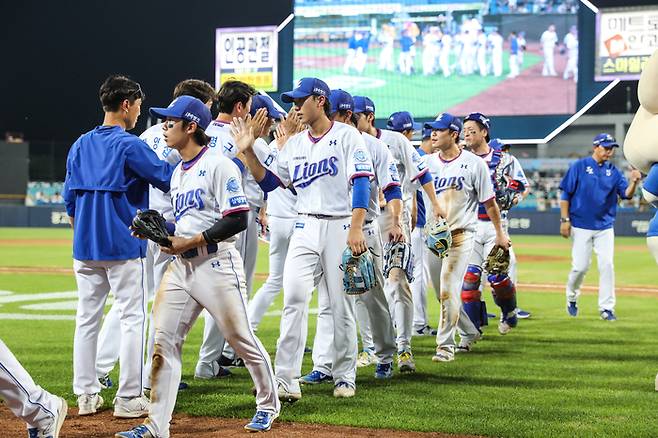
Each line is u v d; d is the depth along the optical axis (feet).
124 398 16.51
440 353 23.25
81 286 16.80
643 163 19.21
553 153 127.54
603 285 32.73
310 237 17.61
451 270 23.04
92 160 16.60
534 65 78.79
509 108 79.71
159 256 19.31
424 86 80.59
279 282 23.40
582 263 32.89
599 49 77.41
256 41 81.35
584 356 24.18
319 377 20.25
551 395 18.67
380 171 19.81
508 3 78.74
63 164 119.03
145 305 16.98
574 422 16.06
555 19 77.77
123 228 16.48
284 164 18.08
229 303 14.70
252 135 17.07
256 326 23.18
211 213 14.93
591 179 32.50
